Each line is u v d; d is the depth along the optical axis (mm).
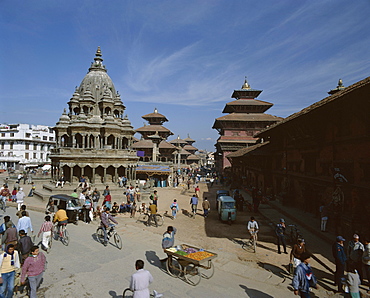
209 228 19500
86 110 38156
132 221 20766
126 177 36406
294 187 25156
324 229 16297
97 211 21672
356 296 8820
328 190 17797
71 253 13062
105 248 14078
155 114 85438
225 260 13070
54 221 14977
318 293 9648
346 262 10797
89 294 9055
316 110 16016
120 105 40750
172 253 10578
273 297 9477
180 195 37906
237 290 9906
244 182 45250
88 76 40938
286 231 17703
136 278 7230
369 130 13141
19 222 12570
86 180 33375
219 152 75500
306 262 7969
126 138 40156
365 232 13484
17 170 70188
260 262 12930
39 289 9281
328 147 17938
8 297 8227
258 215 24109
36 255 8320
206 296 9281
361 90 11531
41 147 87375
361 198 13906
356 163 14445
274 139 31156
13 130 81562
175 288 9766
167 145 74438
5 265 8164
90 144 36406
